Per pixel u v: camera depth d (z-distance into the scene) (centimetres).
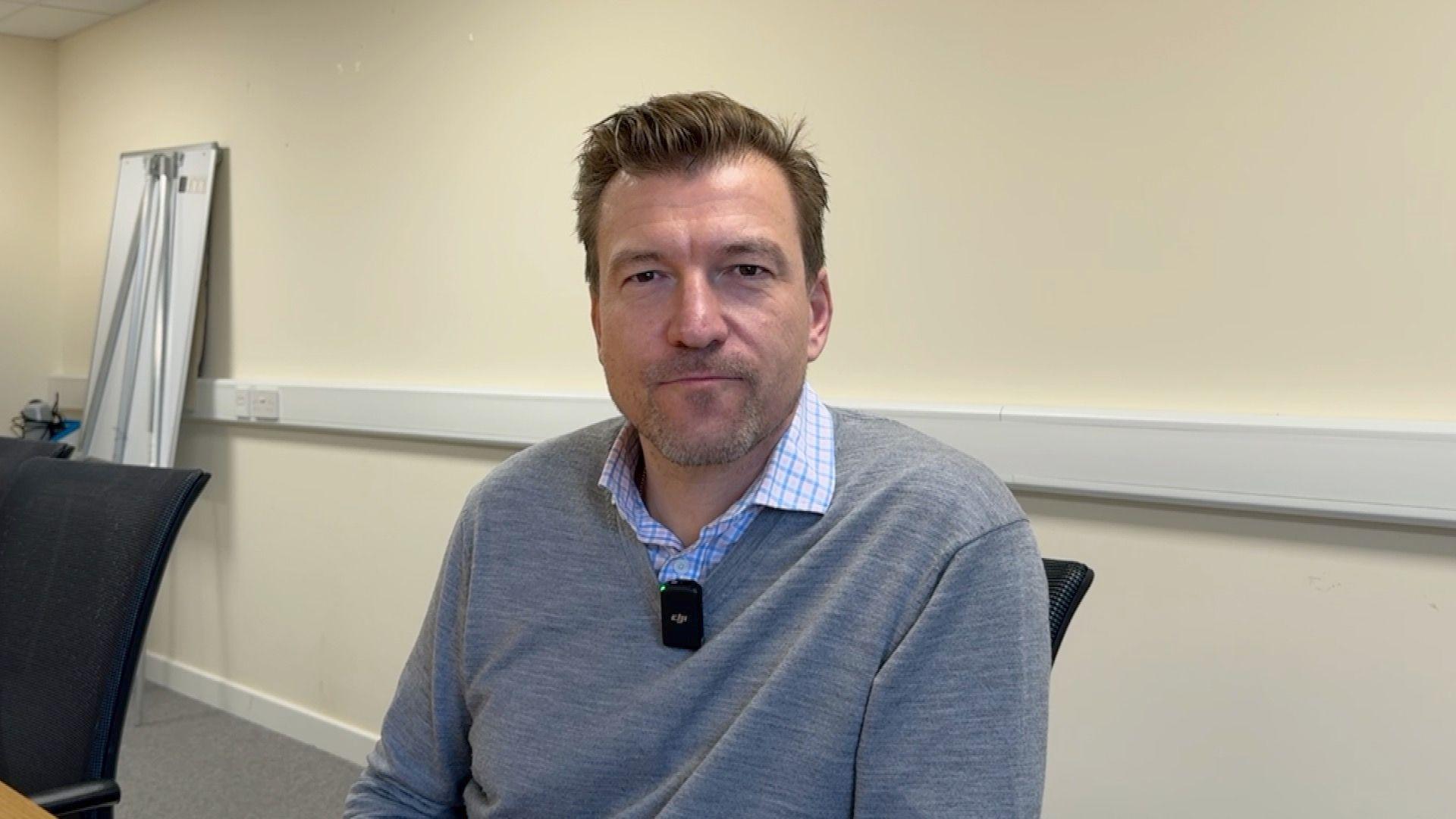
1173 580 188
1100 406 194
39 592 161
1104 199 192
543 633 109
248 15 351
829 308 114
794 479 102
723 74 242
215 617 375
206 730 351
